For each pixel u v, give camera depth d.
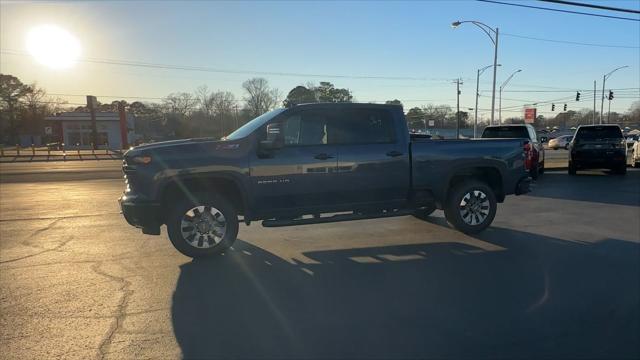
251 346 3.88
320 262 6.25
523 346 3.84
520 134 15.69
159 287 5.32
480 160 7.71
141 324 4.32
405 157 7.28
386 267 5.98
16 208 11.20
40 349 3.84
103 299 4.96
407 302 4.79
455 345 3.87
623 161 17.12
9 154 46.22
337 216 7.05
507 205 10.67
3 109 96.12
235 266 6.11
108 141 67.94
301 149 6.76
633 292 5.02
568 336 4.01
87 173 22.69
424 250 6.79
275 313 4.55
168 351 3.79
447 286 5.24
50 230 8.54
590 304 4.70
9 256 6.74
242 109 94.12
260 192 6.58
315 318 4.43
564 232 7.87
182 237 6.35
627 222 8.70
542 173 18.27
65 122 66.06
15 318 4.48
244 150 6.53
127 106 108.88
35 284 5.47
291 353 3.75
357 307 4.68
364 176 7.05
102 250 7.02
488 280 5.43
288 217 6.88
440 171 7.48
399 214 7.32
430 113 113.31
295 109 6.80
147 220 6.28
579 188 13.72
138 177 6.21
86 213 10.43
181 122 92.94
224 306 4.73
